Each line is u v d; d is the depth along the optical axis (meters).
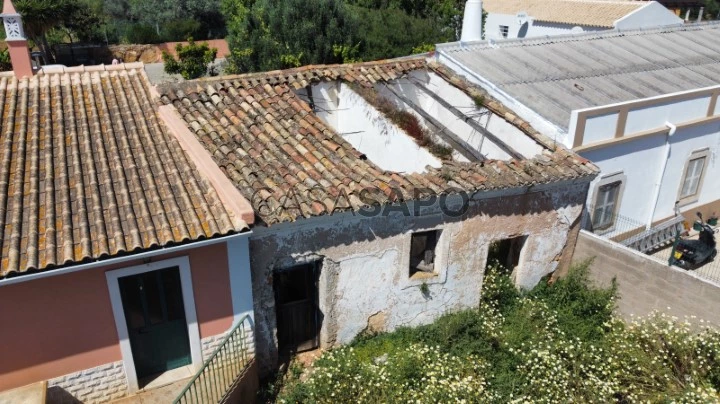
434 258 9.74
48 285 6.71
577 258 11.23
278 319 9.09
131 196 7.51
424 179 8.77
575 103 12.62
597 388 8.55
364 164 9.04
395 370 8.63
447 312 10.17
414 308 9.84
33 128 8.75
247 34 20.81
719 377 8.65
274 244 8.10
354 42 20.86
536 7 31.64
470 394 8.24
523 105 12.09
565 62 14.89
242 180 8.25
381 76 12.18
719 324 9.35
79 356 7.25
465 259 9.80
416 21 24.27
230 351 8.08
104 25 36.16
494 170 9.35
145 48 34.84
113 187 7.63
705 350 8.95
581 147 11.21
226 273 7.70
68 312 6.95
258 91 10.71
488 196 9.36
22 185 7.45
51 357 7.09
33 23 27.67
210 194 7.68
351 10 22.72
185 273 7.42
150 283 7.42
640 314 10.44
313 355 9.47
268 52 19.83
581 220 11.60
